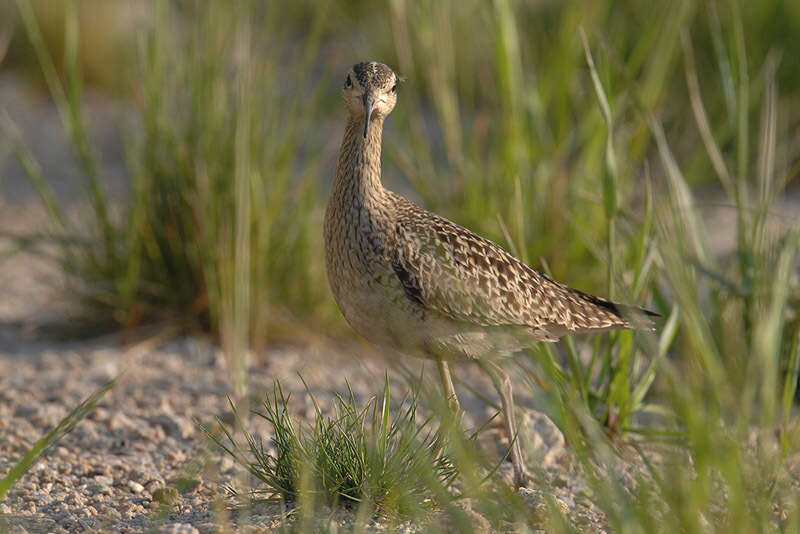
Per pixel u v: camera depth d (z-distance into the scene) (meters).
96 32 35.22
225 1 17.88
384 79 12.47
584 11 18.30
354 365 17.27
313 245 18.89
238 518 11.05
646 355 14.20
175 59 18.39
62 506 11.52
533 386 11.66
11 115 33.22
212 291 18.09
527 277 12.88
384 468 11.19
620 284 12.91
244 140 14.80
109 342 18.50
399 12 18.94
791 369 12.34
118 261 18.83
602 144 18.19
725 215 22.92
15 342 18.59
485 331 12.53
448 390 12.71
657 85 18.19
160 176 18.38
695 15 26.56
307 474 10.64
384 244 12.17
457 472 11.35
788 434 12.78
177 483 11.89
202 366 17.25
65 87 34.97
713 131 23.94
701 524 10.15
